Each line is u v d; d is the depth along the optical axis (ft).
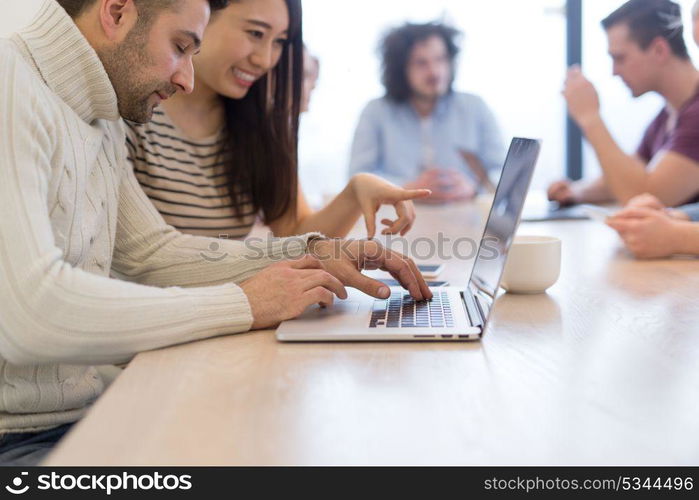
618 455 2.31
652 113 13.03
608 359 3.21
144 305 3.35
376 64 11.88
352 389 2.89
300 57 5.90
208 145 5.90
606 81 13.03
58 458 2.31
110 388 2.91
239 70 5.60
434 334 3.47
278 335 3.49
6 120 3.26
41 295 3.12
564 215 7.69
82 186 3.84
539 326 3.75
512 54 13.19
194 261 4.52
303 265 4.03
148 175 5.61
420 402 2.75
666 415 2.60
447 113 11.81
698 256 5.48
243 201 6.01
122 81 3.90
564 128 13.42
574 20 12.90
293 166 6.07
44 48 3.67
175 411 2.68
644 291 4.46
